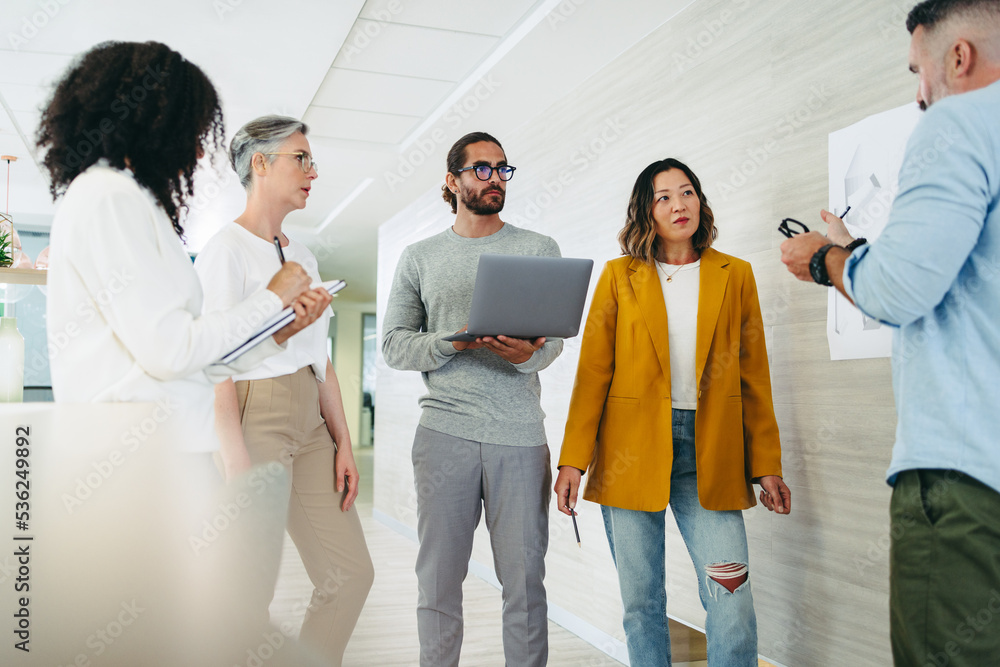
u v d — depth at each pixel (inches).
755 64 101.9
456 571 83.0
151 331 44.6
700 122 112.5
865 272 48.2
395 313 91.0
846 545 84.5
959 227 43.3
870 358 82.0
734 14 106.0
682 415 82.4
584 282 72.8
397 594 156.1
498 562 83.3
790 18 95.8
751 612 78.4
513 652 81.6
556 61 137.4
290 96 160.2
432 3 122.6
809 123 92.3
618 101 134.6
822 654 87.1
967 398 44.4
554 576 148.3
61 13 124.6
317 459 77.3
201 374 50.1
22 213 266.1
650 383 82.2
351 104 167.3
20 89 160.6
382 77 152.7
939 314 46.5
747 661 77.4
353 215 265.9
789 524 93.0
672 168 85.8
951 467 43.8
